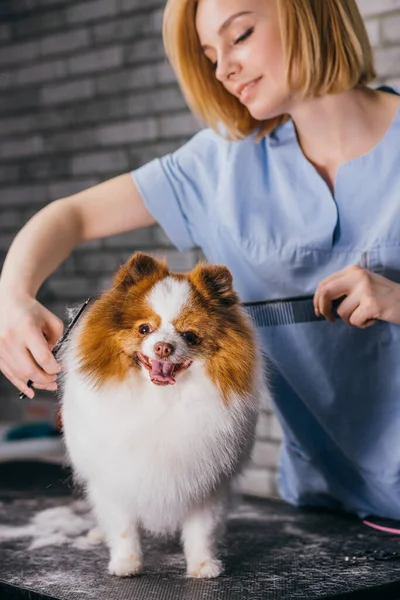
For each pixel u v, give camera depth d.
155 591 1.16
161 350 1.11
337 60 1.44
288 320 1.53
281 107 1.49
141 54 2.74
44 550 1.41
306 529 1.55
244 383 1.19
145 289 1.21
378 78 2.23
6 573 1.27
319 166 1.57
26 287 1.39
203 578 1.23
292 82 1.44
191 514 1.26
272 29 1.42
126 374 1.17
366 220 1.52
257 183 1.60
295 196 1.55
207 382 1.18
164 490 1.20
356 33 1.46
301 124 1.55
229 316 1.21
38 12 3.00
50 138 3.02
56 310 3.03
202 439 1.18
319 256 1.54
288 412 1.63
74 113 2.94
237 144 1.63
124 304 1.19
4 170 3.18
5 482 1.98
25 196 3.12
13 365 1.30
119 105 2.82
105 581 1.22
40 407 2.89
